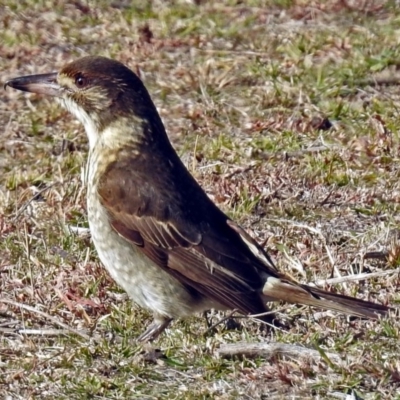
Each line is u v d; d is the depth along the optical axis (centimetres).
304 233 1602
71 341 1351
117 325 1386
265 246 1557
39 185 1816
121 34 2381
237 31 2327
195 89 2109
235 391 1238
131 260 1348
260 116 1994
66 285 1463
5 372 1291
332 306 1279
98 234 1370
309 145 1878
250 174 1780
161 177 1367
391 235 1584
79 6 2494
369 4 2412
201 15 2431
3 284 1488
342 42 2219
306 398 1222
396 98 2031
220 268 1314
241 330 1364
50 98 2114
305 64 2142
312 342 1316
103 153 1401
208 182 1752
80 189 1716
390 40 2239
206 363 1287
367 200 1691
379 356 1280
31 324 1398
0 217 1662
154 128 1412
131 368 1284
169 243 1331
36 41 2358
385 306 1300
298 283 1333
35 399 1240
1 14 2459
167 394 1240
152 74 2188
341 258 1512
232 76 2122
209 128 1962
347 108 1984
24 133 2006
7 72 2252
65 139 1953
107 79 1415
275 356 1285
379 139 1852
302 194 1717
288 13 2406
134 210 1343
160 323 1359
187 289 1334
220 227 1348
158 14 2444
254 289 1295
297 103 2017
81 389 1248
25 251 1560
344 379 1236
